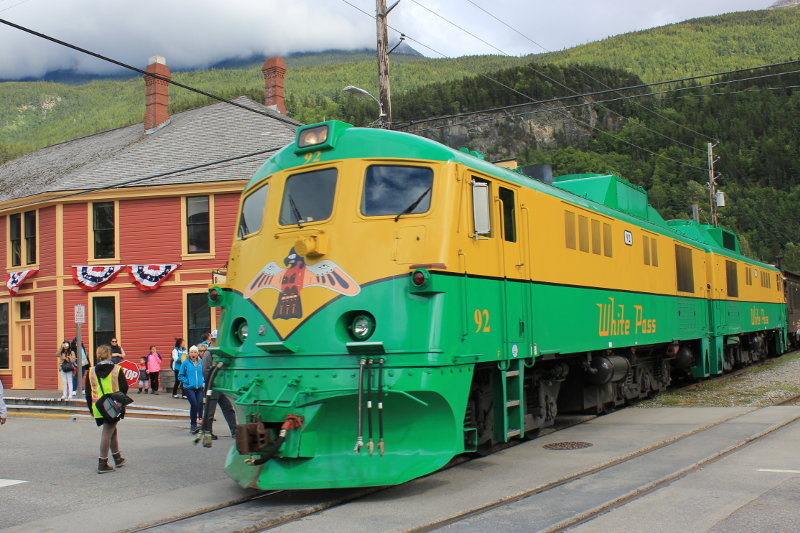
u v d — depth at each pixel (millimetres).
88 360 21203
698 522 5895
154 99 25969
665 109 108000
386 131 7934
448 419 7223
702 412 12625
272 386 7309
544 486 7352
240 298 8008
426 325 7059
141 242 21312
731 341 20438
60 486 8320
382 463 6910
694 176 97188
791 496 6656
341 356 7070
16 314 23328
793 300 33438
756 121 126625
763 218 107812
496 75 138000
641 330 13234
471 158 8391
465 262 7637
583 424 11797
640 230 13617
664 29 192250
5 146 143250
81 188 21625
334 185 7758
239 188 20641
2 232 24109
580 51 183125
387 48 16688
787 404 13305
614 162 98812
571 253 10523
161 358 20797
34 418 16078
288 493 7531
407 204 7500
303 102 122688
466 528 5934
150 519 6574
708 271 18453
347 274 7262
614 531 5727
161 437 12305
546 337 9508
